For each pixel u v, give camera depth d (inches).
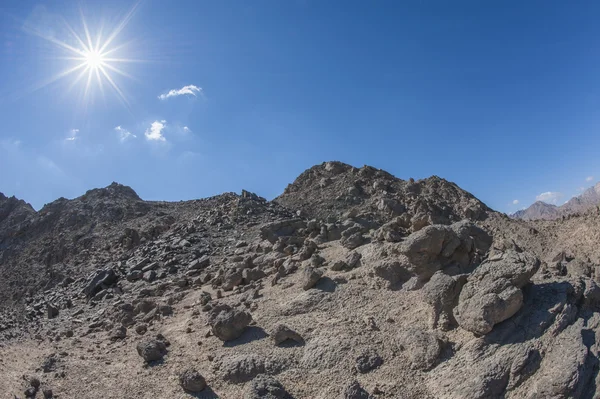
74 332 982.4
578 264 776.9
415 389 533.6
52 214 2297.0
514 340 534.3
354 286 768.9
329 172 2487.7
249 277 983.0
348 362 589.6
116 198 2379.4
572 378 462.0
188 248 1421.0
